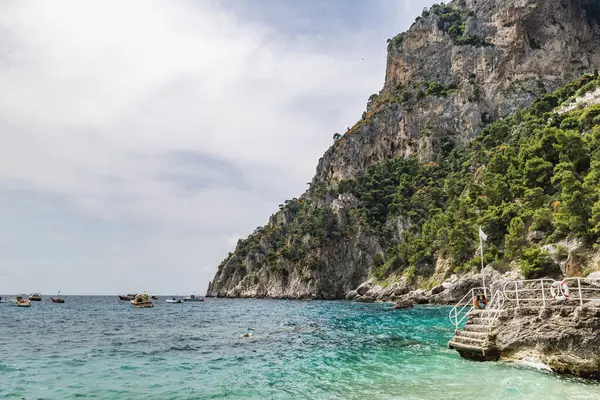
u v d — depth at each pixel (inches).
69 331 1632.6
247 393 631.2
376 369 786.8
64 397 609.0
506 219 2861.7
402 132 6368.1
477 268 2856.8
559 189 2672.2
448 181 4753.9
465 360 821.9
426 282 3528.5
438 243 3587.6
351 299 4461.1
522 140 3595.0
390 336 1306.6
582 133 3051.2
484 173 3533.5
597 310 655.8
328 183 6850.4
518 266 2508.6
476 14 6604.3
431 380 673.0
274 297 5315.0
